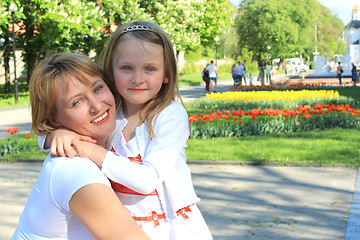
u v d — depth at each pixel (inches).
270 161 300.4
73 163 51.3
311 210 201.3
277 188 240.4
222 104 698.8
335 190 233.6
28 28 977.5
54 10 835.4
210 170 285.6
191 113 624.7
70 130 59.6
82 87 57.1
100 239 47.1
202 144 364.5
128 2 1015.6
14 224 189.9
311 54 2920.8
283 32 2071.9
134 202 64.7
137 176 59.4
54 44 974.4
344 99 725.3
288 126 425.4
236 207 207.8
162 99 69.3
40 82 56.9
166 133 65.7
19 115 679.1
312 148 341.1
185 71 1994.3
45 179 51.4
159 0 1206.9
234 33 2394.2
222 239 167.6
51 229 51.1
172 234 65.1
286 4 2095.2
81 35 943.0
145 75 65.6
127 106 71.3
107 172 58.0
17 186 253.1
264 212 199.9
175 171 67.1
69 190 48.3
